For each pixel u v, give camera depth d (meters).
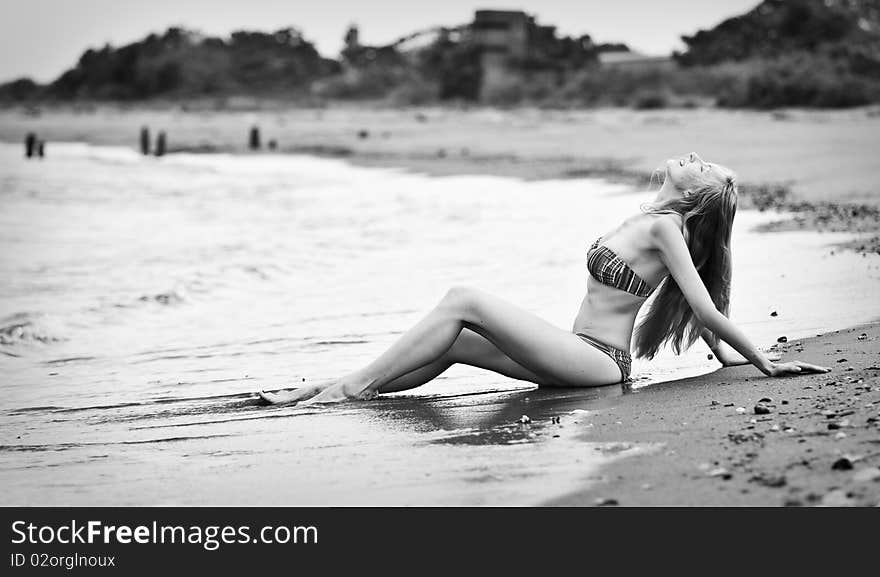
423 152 42.75
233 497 4.56
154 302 10.27
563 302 9.51
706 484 4.17
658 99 86.50
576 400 5.99
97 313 9.71
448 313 6.27
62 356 8.02
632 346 7.18
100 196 24.41
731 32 97.62
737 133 45.44
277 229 16.62
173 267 12.53
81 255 13.98
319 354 7.88
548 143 45.94
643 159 33.00
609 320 6.49
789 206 16.25
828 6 89.00
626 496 4.15
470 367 7.37
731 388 5.88
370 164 36.09
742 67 87.88
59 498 4.65
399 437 5.37
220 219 18.62
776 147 33.50
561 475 4.50
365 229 16.20
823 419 4.86
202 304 10.27
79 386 7.01
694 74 91.31
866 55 79.50
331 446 5.27
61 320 9.30
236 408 6.28
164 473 4.94
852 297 8.66
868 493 3.84
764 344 7.11
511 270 11.61
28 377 7.31
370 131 70.88
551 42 128.75
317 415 5.98
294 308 9.86
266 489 4.64
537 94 112.62
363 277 11.56
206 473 4.91
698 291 6.22
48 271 12.41
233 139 62.78
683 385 6.18
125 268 12.60
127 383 7.07
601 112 88.00
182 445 5.43
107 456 5.27
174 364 7.66
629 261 6.41
